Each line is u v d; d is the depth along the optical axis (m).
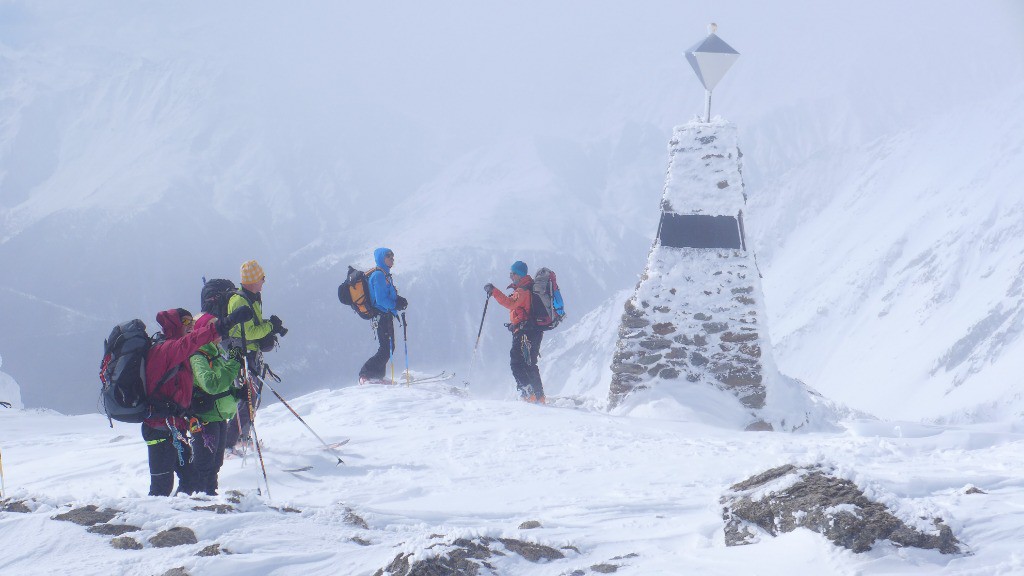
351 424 10.87
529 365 13.52
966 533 3.59
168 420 5.86
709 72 13.95
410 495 7.05
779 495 4.04
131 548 3.94
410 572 3.61
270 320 8.44
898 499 3.73
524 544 4.05
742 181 13.47
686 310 13.18
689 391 12.91
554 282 13.55
